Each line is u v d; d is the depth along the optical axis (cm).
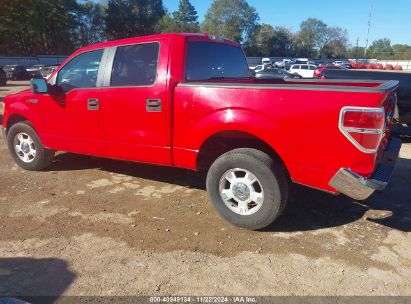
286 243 379
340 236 394
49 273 325
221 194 406
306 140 355
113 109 468
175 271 331
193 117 409
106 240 380
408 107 856
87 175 568
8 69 3841
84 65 498
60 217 430
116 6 8750
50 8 6538
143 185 530
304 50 11081
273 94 364
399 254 361
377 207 467
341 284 315
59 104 519
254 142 420
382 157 409
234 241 381
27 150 581
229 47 526
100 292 302
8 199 478
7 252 357
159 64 431
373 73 881
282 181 378
